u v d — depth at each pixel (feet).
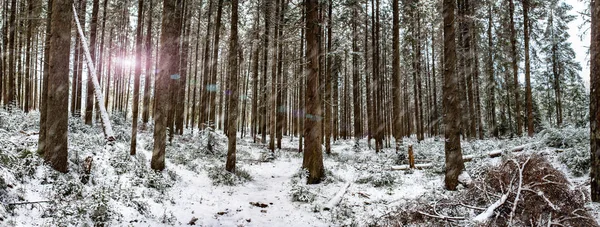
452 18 32.22
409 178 38.06
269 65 76.74
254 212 27.78
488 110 90.33
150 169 34.50
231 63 41.63
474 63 71.10
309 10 39.78
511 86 83.46
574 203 15.88
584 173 27.99
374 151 66.03
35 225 17.12
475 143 52.80
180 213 25.62
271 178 42.63
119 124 66.95
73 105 65.77
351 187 34.83
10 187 19.01
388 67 94.99
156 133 35.81
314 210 28.07
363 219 25.03
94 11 54.24
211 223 24.39
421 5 72.13
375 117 69.82
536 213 15.21
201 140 58.39
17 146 26.05
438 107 104.63
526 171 16.80
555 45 87.15
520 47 70.08
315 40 39.45
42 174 22.95
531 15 65.36
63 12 26.66
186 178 36.37
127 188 26.53
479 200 18.84
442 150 52.13
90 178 26.63
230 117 41.70
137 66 52.34
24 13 54.49
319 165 37.99
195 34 84.07
